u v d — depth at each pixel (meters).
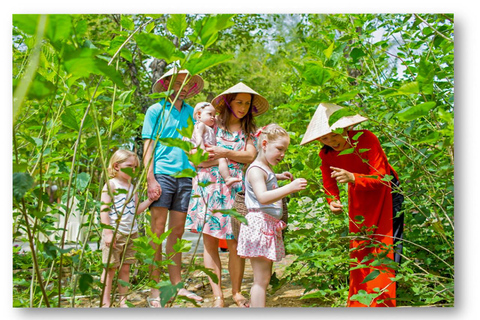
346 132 2.68
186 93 3.38
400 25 2.90
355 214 2.75
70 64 1.01
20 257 2.91
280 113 6.73
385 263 2.28
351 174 2.48
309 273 3.38
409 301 2.72
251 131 3.29
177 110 3.41
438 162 2.54
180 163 3.33
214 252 3.14
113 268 3.07
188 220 3.13
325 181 3.04
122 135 2.94
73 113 1.79
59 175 2.08
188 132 1.54
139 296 3.45
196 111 3.24
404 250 2.89
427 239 3.06
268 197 2.42
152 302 3.12
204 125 3.16
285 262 4.51
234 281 3.11
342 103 2.75
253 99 3.31
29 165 2.05
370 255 2.38
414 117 1.76
